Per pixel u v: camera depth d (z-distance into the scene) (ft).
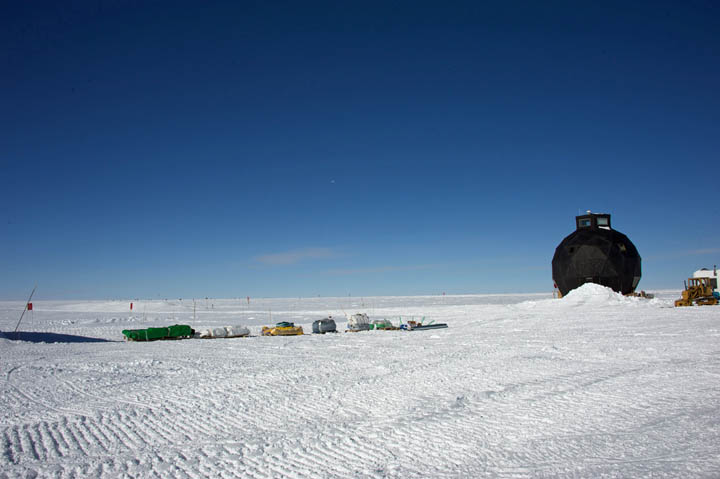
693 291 134.62
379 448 21.93
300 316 169.58
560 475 17.92
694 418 24.89
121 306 273.54
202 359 54.80
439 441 22.61
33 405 32.65
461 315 135.33
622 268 151.12
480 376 38.37
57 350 67.26
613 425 24.27
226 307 264.93
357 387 35.73
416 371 41.78
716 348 50.67
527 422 25.32
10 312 225.56
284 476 18.95
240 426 26.43
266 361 51.98
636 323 86.22
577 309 132.26
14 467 20.72
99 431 26.16
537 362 44.70
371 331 97.09
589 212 166.61
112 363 52.13
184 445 23.40
